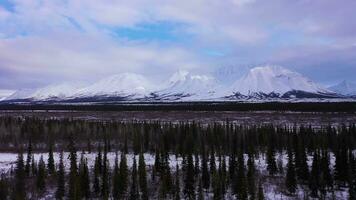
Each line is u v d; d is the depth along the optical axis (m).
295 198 71.88
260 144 111.81
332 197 71.62
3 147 122.44
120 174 76.44
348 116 192.50
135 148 111.25
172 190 75.19
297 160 83.12
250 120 186.12
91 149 120.56
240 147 102.06
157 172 87.50
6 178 78.00
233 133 120.75
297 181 81.50
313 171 75.00
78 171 85.62
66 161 100.81
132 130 130.38
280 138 111.31
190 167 74.88
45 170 86.31
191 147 96.81
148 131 126.31
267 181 81.69
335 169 79.31
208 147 107.69
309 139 107.06
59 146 125.56
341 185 78.25
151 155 111.50
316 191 72.81
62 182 73.94
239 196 71.06
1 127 142.12
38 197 74.25
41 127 141.25
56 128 139.38
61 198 73.06
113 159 104.81
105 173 77.31
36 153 113.94
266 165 94.88
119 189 74.38
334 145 102.00
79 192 71.56
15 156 109.12
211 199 74.06
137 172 84.00
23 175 78.94
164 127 138.38
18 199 70.25
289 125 162.00
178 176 80.62
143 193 72.44
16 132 136.50
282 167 90.44
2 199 69.81
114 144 128.12
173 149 114.69
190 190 73.31
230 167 81.75
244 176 74.75
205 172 78.94
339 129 129.25
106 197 72.88
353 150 106.62
